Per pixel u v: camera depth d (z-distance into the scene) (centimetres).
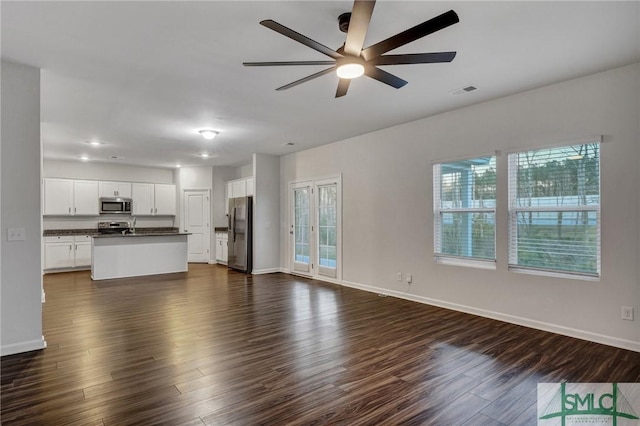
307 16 242
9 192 305
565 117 357
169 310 458
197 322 406
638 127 314
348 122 507
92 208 825
